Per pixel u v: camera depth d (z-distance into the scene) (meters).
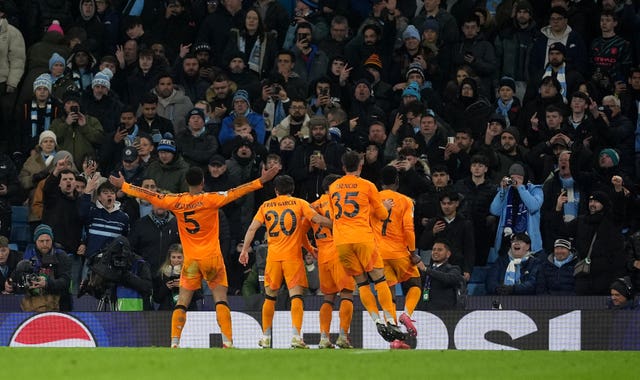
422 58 55.09
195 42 57.84
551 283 44.47
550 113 49.88
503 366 27.59
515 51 56.34
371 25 55.88
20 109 53.69
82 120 51.19
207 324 42.12
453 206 45.19
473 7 58.12
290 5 61.44
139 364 26.89
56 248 44.56
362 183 35.34
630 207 47.31
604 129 50.03
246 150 48.50
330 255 36.66
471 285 46.53
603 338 40.97
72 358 28.44
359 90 52.41
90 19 57.84
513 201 46.28
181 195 35.22
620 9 58.31
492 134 50.16
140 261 43.62
